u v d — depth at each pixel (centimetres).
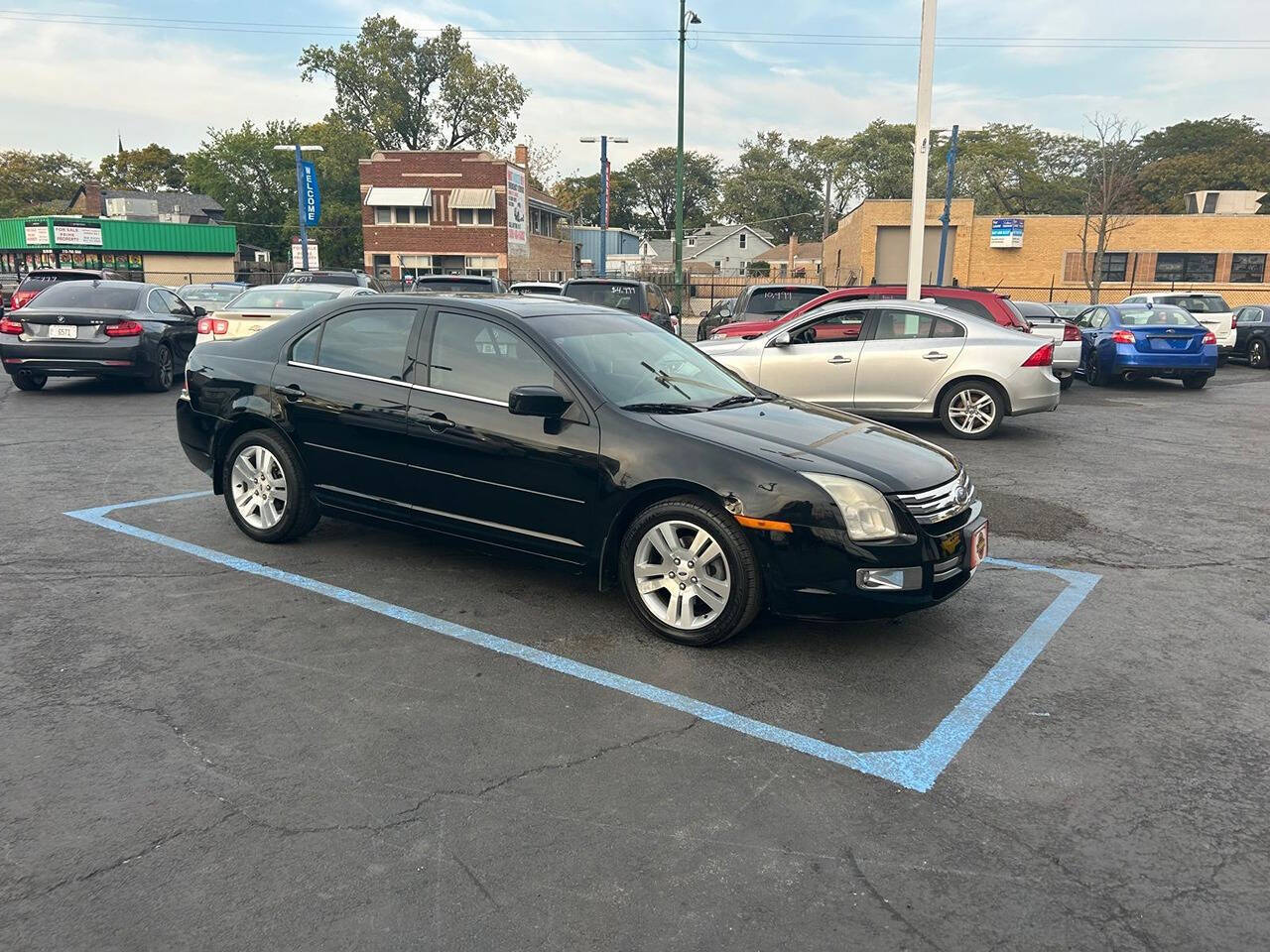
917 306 1055
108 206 6331
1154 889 269
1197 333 1560
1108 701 390
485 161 4634
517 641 441
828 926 251
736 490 412
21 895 255
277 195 6531
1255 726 370
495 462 472
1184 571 568
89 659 409
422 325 512
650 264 7169
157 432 972
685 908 257
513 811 302
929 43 1417
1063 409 1342
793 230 8956
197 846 279
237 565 540
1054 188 7056
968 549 436
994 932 250
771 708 378
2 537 586
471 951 238
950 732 362
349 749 339
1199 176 6178
